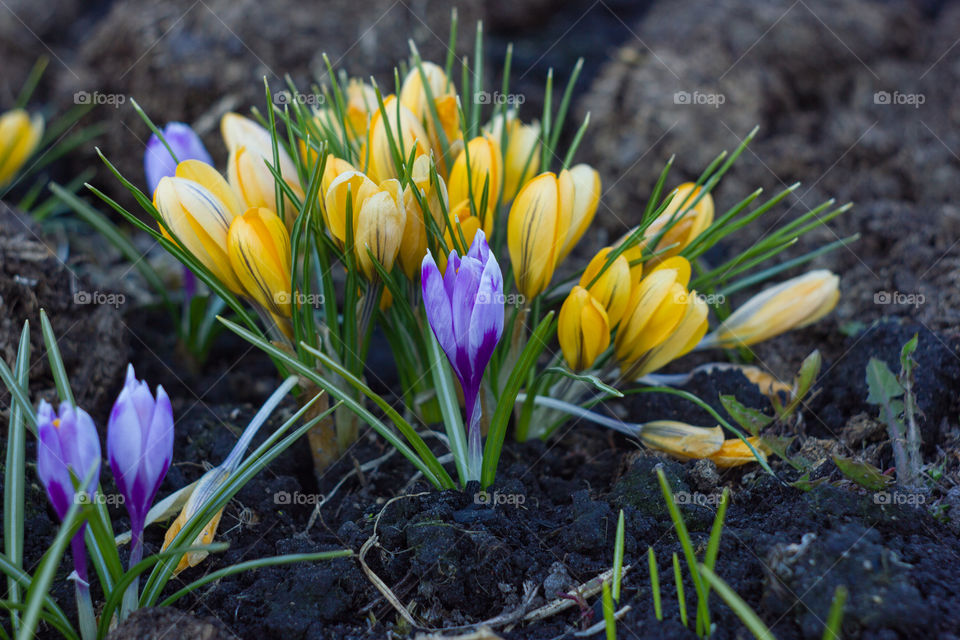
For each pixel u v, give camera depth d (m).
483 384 0.51
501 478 0.51
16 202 0.69
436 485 0.50
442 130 0.52
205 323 0.60
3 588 0.48
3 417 0.52
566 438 0.55
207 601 0.48
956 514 0.48
